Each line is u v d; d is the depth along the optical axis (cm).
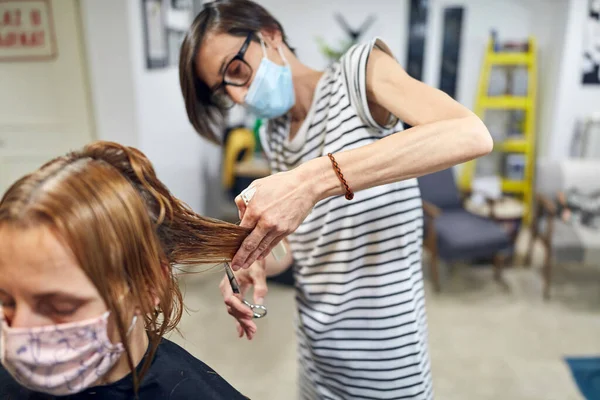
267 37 89
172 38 301
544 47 367
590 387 203
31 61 242
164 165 288
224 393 70
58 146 255
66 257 50
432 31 381
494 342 236
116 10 230
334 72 87
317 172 68
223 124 105
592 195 297
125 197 54
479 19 378
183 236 63
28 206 50
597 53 334
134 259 55
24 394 65
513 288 293
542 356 224
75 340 53
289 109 96
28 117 251
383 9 379
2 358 53
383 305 90
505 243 281
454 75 386
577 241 269
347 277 90
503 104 367
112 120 247
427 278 307
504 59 361
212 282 281
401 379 95
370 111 83
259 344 230
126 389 63
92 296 52
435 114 71
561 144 358
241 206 71
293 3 384
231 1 86
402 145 67
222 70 87
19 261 50
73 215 50
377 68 79
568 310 266
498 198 336
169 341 73
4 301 54
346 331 95
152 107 268
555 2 350
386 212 86
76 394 63
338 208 87
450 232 280
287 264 106
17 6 233
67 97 247
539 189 309
